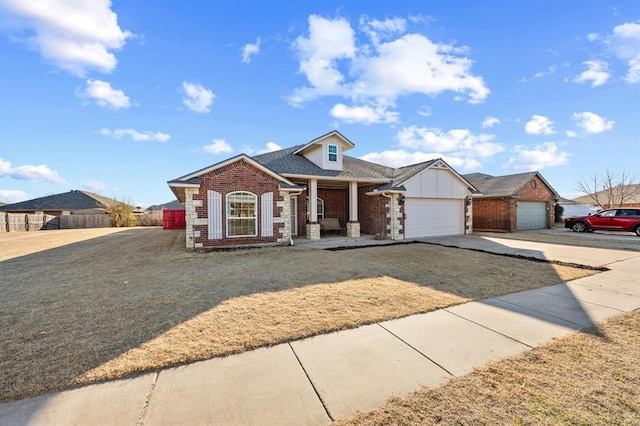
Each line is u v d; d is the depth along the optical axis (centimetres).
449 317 455
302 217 1684
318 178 1454
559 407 245
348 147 1698
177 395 263
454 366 312
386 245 1300
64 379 286
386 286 624
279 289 599
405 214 1578
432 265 847
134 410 243
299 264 852
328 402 253
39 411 240
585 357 329
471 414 237
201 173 1167
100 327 414
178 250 1160
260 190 1262
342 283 646
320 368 310
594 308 495
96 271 791
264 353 342
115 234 2078
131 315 459
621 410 240
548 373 297
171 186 1188
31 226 2731
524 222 2142
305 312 470
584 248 1189
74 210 3772
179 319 441
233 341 369
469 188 1806
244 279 677
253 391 269
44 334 391
